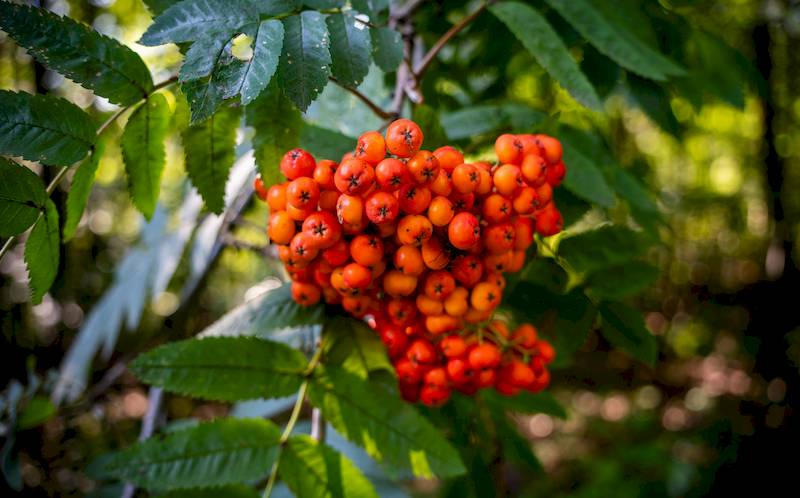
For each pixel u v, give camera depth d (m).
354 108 0.31
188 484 0.23
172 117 0.25
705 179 1.44
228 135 0.25
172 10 0.20
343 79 0.22
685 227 1.58
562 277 0.28
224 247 0.38
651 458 0.67
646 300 1.65
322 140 0.27
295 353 0.25
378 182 0.21
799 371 1.04
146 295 0.43
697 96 0.33
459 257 0.23
